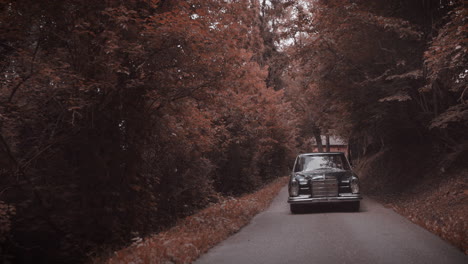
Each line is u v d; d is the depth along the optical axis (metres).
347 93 15.30
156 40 7.34
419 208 11.17
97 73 7.58
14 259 6.83
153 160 10.11
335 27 13.39
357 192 11.43
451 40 7.44
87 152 7.55
